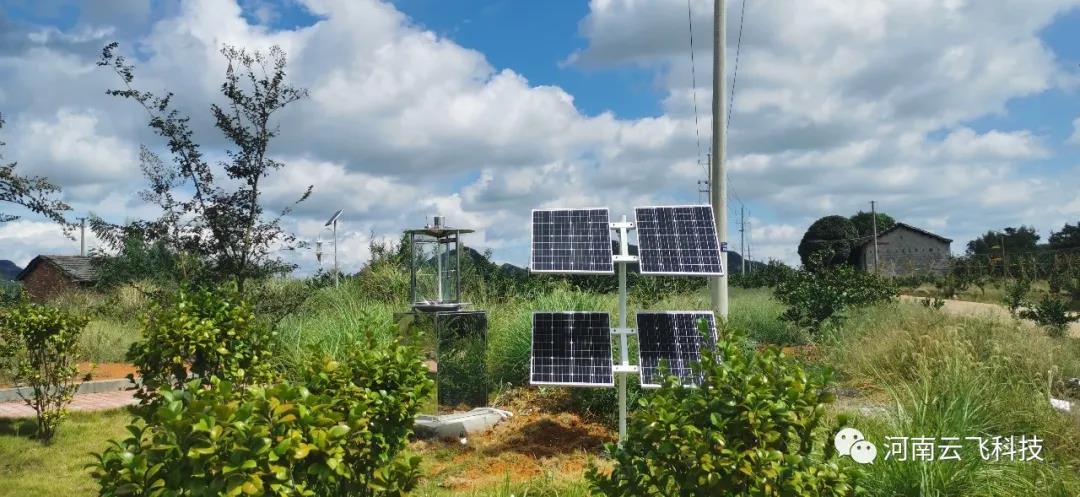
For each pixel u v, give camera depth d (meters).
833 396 3.72
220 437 2.91
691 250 7.77
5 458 7.36
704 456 3.43
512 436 8.30
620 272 7.90
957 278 36.03
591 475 4.05
